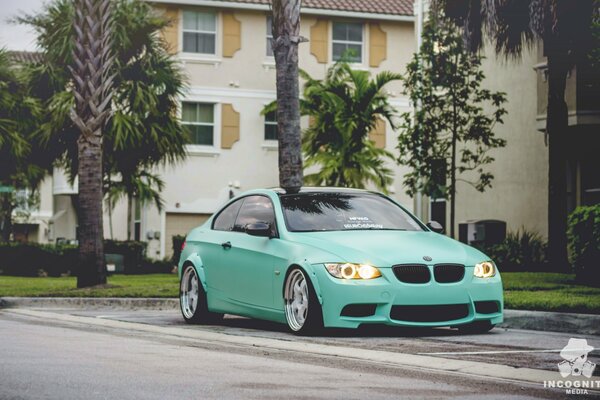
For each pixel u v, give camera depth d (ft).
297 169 59.16
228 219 39.75
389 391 21.54
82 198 62.85
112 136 98.12
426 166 79.46
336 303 32.50
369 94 105.91
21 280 81.51
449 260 33.37
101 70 63.31
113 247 107.14
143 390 21.26
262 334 34.88
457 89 79.66
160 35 116.26
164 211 116.26
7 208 146.82
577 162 82.02
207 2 116.98
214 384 22.26
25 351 28.63
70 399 20.01
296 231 35.65
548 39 65.72
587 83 74.02
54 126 97.35
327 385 22.33
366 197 38.47
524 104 88.43
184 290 40.93
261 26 120.47
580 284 55.52
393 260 32.76
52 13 96.84
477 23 74.84
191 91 117.60
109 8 63.52
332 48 122.31
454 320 33.14
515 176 89.71
